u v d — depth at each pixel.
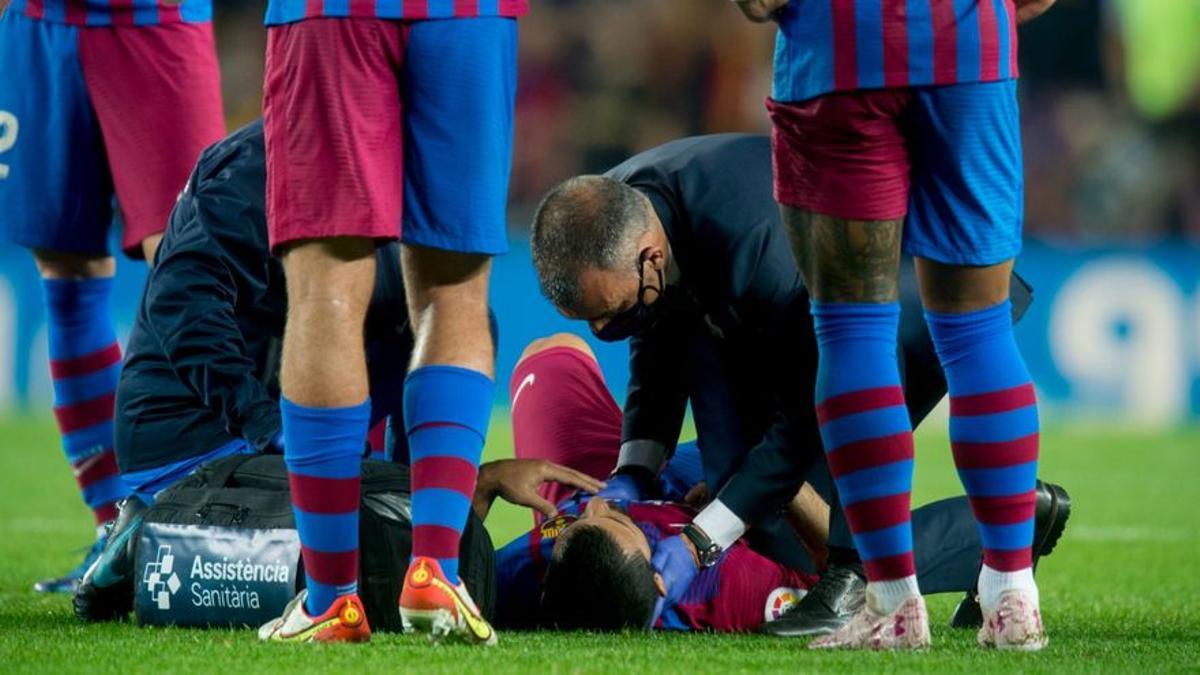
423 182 12.55
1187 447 40.16
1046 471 35.50
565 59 52.81
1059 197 52.12
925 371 15.72
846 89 12.35
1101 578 20.77
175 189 19.41
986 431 13.05
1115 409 45.81
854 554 14.39
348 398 12.51
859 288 12.83
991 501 13.17
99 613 15.43
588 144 52.22
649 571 14.24
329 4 12.22
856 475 12.92
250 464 14.75
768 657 12.61
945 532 15.45
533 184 52.03
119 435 16.55
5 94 19.58
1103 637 14.73
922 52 12.30
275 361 16.53
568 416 17.47
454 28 12.38
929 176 12.68
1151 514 28.69
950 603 18.34
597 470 17.36
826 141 12.54
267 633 13.32
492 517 27.53
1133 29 51.88
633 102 52.56
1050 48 52.34
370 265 12.59
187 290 15.52
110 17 19.28
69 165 19.56
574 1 53.44
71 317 19.80
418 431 12.83
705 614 14.72
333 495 12.64
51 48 19.41
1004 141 12.65
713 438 15.53
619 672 11.77
